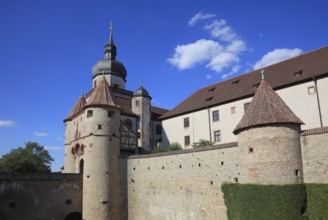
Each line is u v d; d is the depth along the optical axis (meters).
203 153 36.09
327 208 25.67
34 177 42.56
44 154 76.25
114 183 44.19
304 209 27.08
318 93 40.19
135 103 64.50
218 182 34.03
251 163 29.22
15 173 41.38
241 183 30.30
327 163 26.61
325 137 27.03
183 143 57.56
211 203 34.34
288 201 26.77
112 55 71.12
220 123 51.69
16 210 40.72
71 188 45.19
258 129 29.12
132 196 43.00
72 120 56.25
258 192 28.20
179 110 60.12
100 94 47.06
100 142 44.47
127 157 44.72
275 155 28.00
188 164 37.41
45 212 42.56
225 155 33.84
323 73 39.56
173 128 60.25
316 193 26.58
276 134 28.27
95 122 45.09
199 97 59.88
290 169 27.59
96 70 68.69
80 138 50.34
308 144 28.02
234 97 49.72
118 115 47.31
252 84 49.59
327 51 44.34
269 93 30.91
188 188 36.94
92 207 42.62
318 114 39.81
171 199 38.50
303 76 42.25
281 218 26.73
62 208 43.94
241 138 30.70
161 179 40.09
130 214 42.72
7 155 64.88
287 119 28.42
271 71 50.19
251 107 30.94
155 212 39.97
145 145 62.03
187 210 36.62
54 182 43.97
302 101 41.72
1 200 39.97
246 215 28.91
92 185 43.22
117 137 46.28
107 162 44.12
